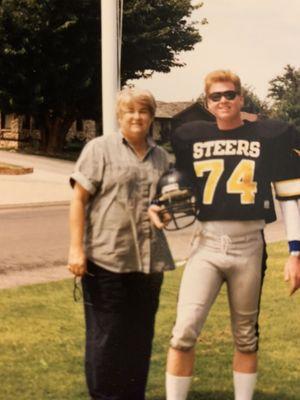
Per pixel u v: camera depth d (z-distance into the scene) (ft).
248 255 12.54
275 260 35.53
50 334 20.21
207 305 12.69
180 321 12.64
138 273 13.08
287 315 23.11
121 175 12.75
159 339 19.65
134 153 13.00
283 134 12.64
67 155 137.69
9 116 150.82
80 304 24.23
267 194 12.61
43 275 30.37
